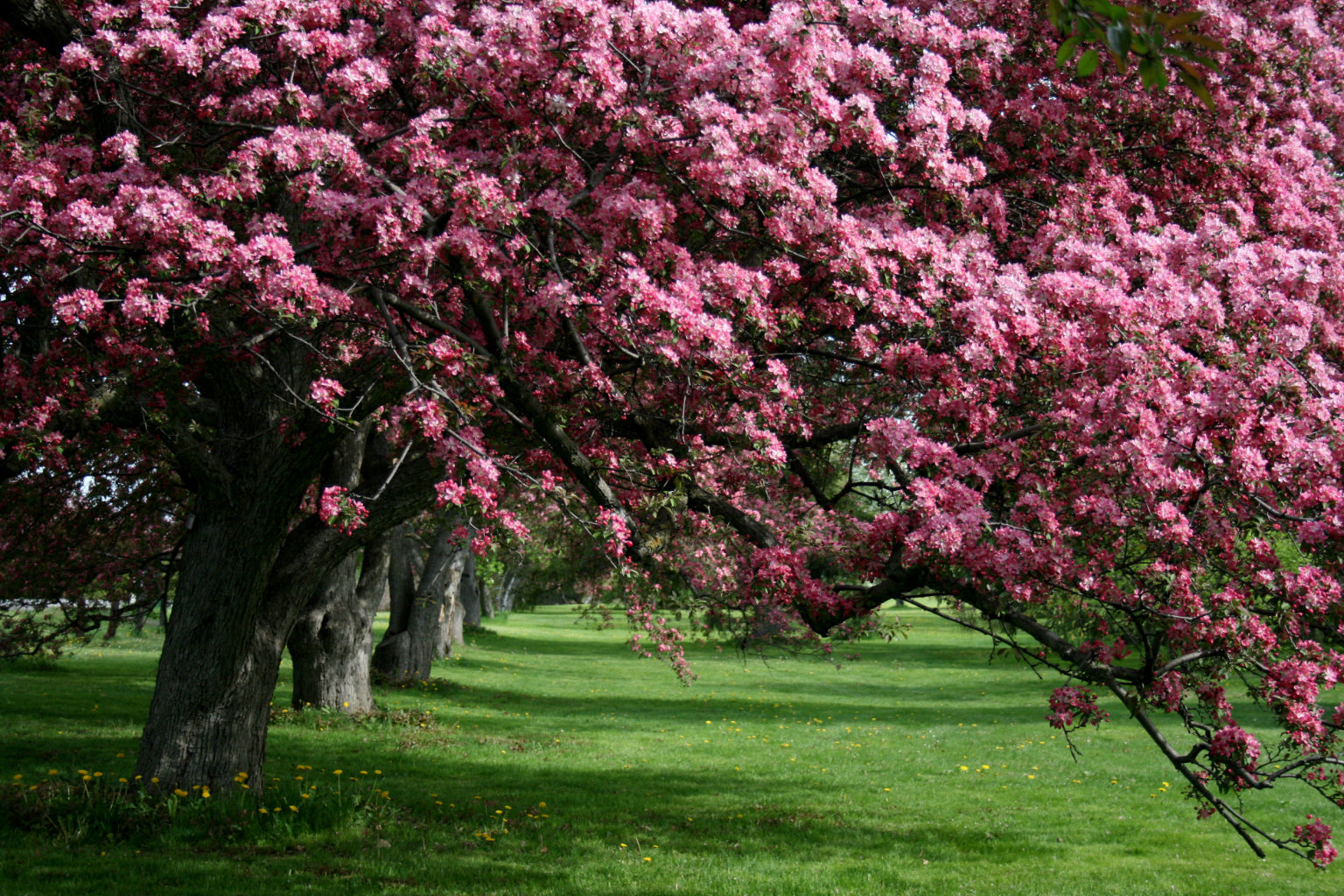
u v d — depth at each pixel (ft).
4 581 41.73
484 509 20.31
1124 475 18.95
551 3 19.77
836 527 22.93
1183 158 28.37
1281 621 17.40
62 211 19.48
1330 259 24.26
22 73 25.27
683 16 21.53
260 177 20.21
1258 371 19.35
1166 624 17.93
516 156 20.39
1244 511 19.15
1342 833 35.45
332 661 56.80
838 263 20.56
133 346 21.86
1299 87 30.25
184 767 28.86
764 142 20.83
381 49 24.00
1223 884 28.68
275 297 18.35
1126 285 21.97
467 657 103.76
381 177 20.24
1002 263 26.18
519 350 21.33
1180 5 26.27
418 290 21.40
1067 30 6.70
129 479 37.65
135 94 23.81
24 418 22.07
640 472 23.48
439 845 29.78
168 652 29.32
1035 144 26.43
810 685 93.50
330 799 31.71
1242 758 17.44
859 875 28.81
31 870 23.90
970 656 123.24
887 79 23.07
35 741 41.16
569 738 55.88
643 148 20.66
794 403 20.92
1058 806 40.60
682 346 19.04
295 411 27.20
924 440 19.56
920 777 46.98
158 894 22.86
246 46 21.74
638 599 33.40
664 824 35.19
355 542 30.22
